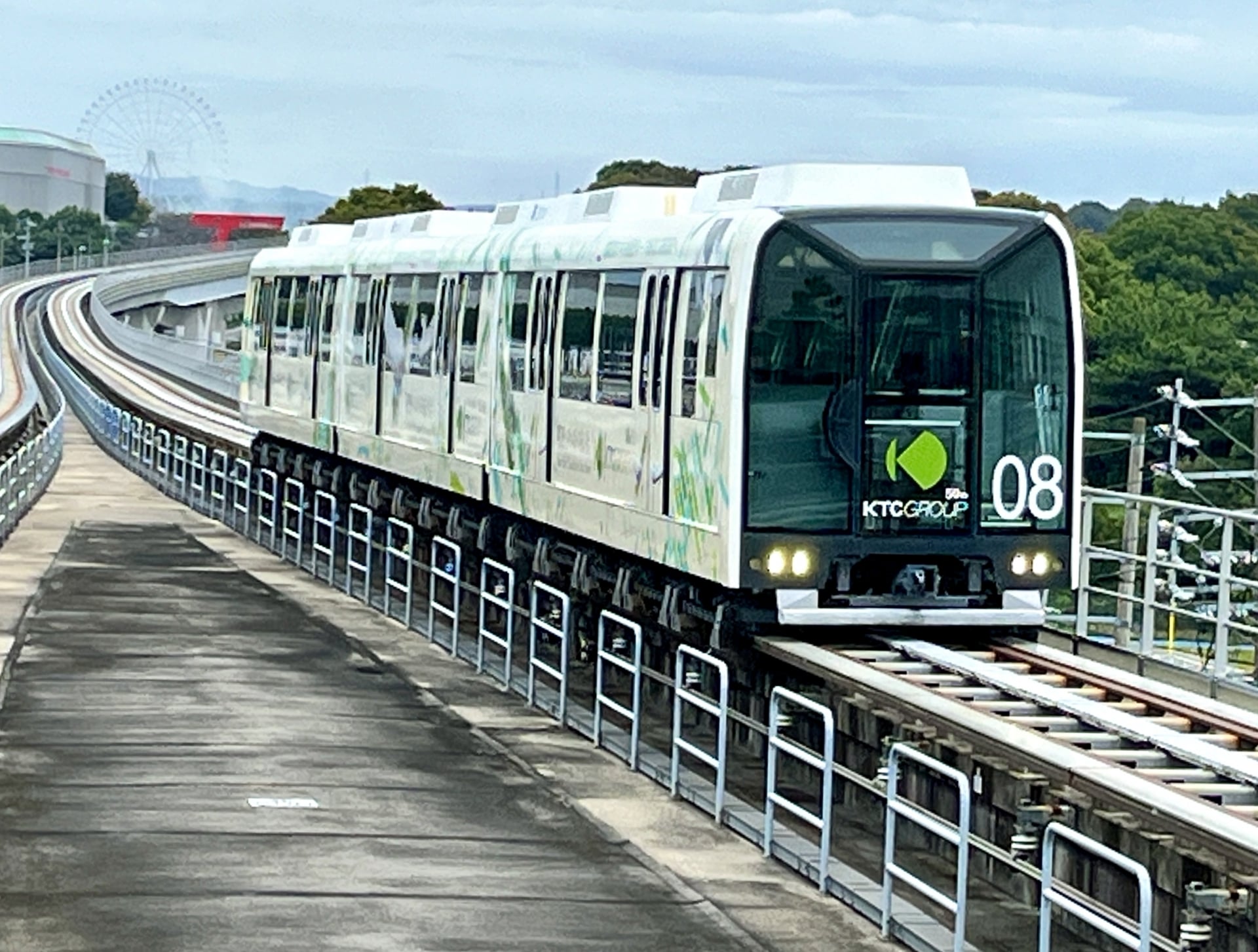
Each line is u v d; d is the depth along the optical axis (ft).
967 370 64.03
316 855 50.75
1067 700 54.44
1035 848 49.01
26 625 91.04
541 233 84.43
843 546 63.41
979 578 64.75
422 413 99.55
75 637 87.86
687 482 66.69
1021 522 64.75
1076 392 65.00
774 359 62.90
